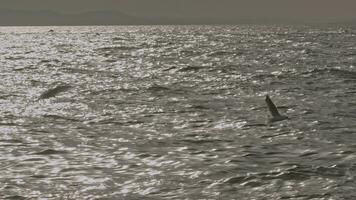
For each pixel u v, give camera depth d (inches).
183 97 1904.5
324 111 1553.9
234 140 1159.6
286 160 949.8
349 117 1444.4
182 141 1153.4
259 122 1384.1
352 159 940.6
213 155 1004.6
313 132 1235.9
